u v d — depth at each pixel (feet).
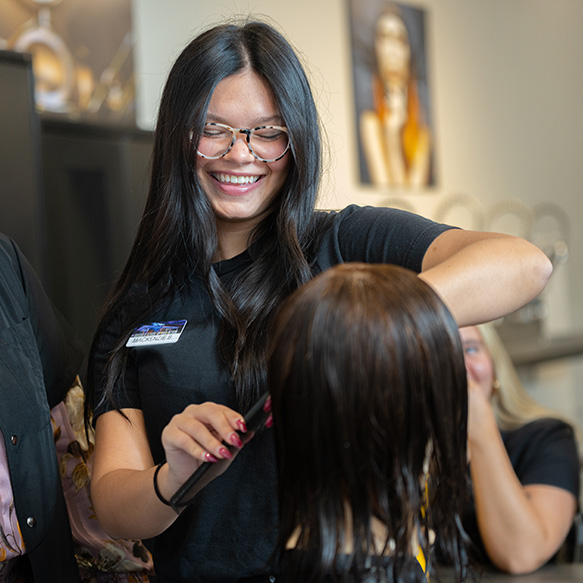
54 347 5.16
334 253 4.39
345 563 2.79
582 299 21.67
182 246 4.55
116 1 12.03
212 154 4.25
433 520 2.92
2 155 6.86
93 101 11.79
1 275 4.84
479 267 3.52
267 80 4.17
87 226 10.07
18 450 4.58
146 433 4.58
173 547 4.44
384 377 2.57
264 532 4.17
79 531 5.26
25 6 11.04
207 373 4.32
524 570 6.81
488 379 7.93
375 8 17.04
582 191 22.21
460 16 19.07
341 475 2.65
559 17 21.67
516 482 6.97
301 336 2.64
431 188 18.25
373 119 16.94
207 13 14.28
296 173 4.32
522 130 20.54
